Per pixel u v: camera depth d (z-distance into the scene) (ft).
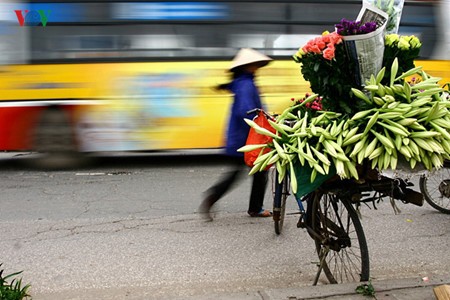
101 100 26.61
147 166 28.27
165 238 16.74
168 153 31.63
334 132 10.46
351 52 10.53
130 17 26.61
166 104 26.81
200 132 27.12
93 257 15.21
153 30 26.68
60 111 26.68
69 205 20.68
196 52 26.86
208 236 16.87
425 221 18.11
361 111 10.46
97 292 12.97
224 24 26.99
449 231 17.11
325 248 12.56
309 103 11.71
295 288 11.46
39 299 12.56
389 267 14.33
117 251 15.66
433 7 28.17
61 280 13.69
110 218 18.89
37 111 26.61
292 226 17.66
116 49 26.55
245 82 17.38
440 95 10.84
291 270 14.25
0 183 24.59
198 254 15.38
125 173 26.58
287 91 27.09
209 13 26.96
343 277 13.03
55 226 18.03
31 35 26.27
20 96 26.43
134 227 17.84
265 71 26.94
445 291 9.96
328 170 10.34
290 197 20.94
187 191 22.75
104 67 26.48
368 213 18.95
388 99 10.14
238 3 27.07
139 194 22.30
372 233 16.97
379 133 10.12
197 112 26.94
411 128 10.06
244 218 18.67
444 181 17.99
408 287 11.33
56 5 26.30
